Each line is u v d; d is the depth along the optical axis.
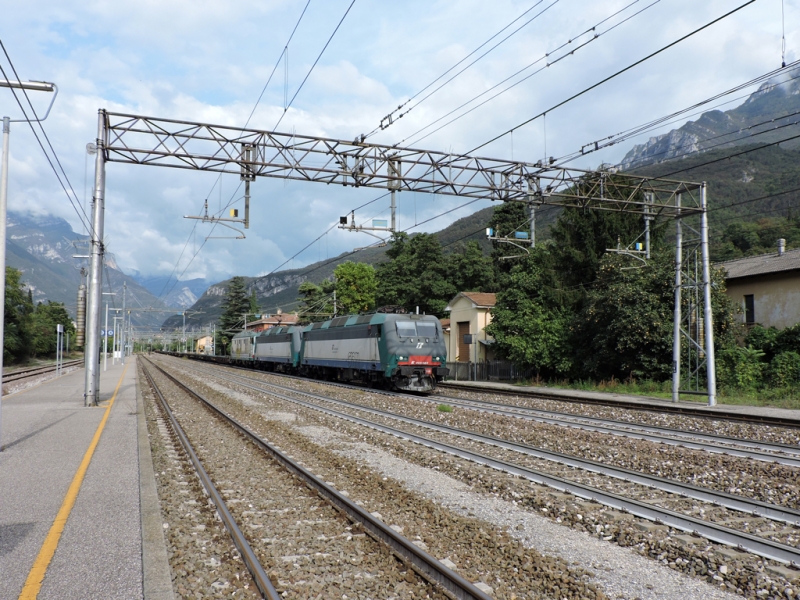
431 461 10.71
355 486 8.91
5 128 11.52
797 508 7.98
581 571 5.66
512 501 8.24
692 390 22.17
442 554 5.95
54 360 86.19
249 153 18.47
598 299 28.09
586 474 9.79
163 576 5.38
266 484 9.09
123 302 72.00
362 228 27.05
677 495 8.50
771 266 28.16
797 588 5.32
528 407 20.06
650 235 31.92
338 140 18.73
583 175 20.75
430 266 55.19
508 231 51.66
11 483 8.80
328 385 30.86
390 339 26.25
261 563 5.77
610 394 24.66
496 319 33.91
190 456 11.09
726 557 6.02
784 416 16.70
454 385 30.39
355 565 5.81
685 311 25.53
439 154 19.48
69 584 5.17
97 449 11.62
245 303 101.62
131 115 18.02
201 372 46.00
